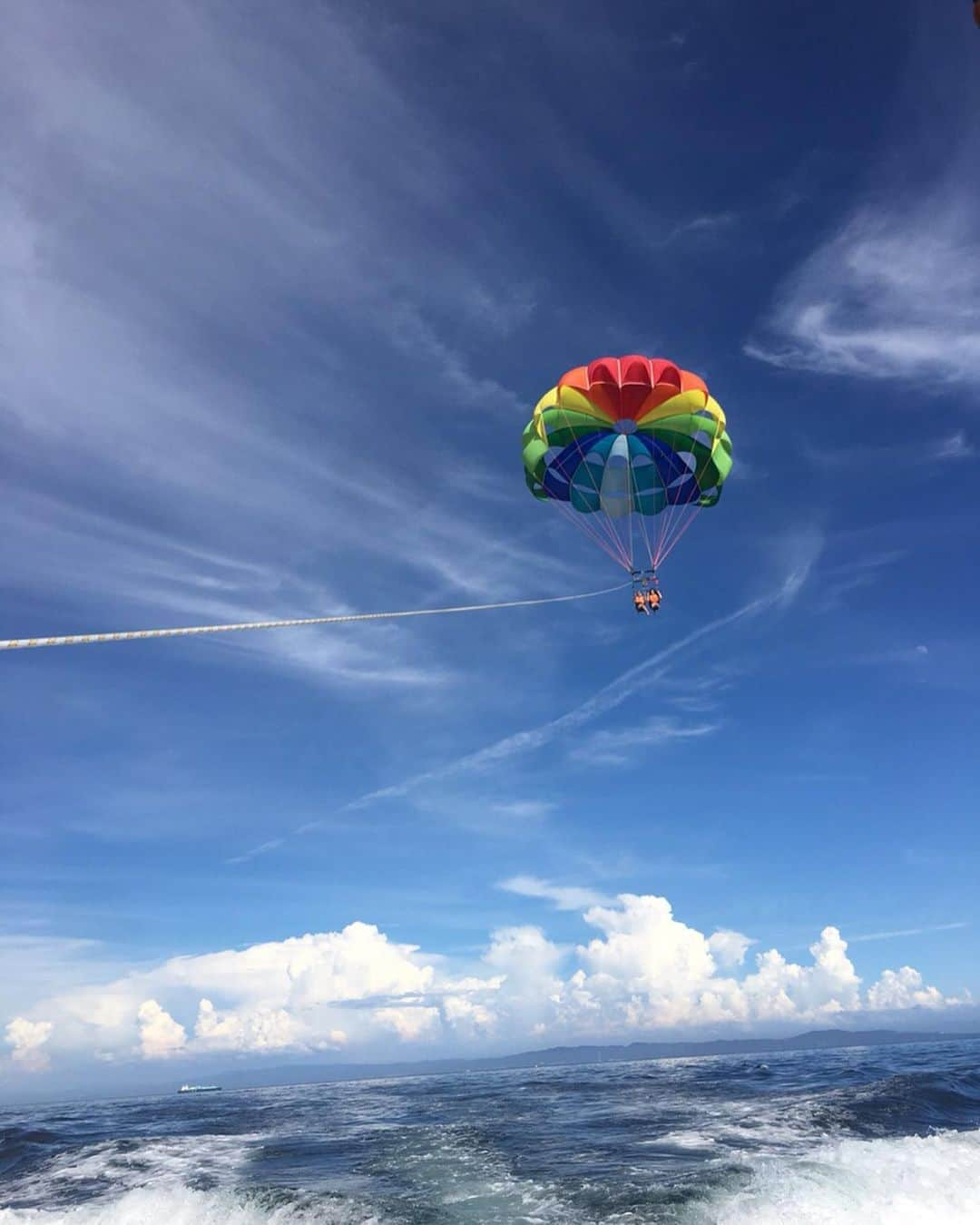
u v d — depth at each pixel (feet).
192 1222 50.93
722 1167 55.16
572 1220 44.86
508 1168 60.13
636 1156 61.46
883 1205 44.45
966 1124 69.36
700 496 109.29
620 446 106.42
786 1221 42.42
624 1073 151.43
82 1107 159.02
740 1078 119.65
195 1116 111.75
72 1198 60.59
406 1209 49.08
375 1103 117.80
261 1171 64.95
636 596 90.12
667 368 99.09
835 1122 71.36
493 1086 140.87
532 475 107.34
